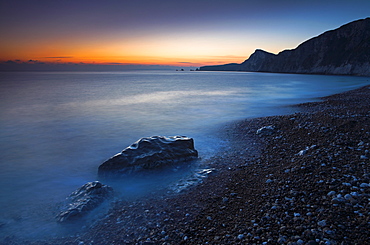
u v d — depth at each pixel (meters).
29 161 8.56
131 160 7.43
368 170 5.70
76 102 24.88
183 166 7.80
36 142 10.87
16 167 8.02
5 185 6.74
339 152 7.18
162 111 19.02
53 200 5.94
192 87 48.41
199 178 6.92
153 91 39.03
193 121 15.05
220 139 10.89
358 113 13.29
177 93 35.19
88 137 11.66
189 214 5.04
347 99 22.05
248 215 4.66
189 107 21.11
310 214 4.26
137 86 52.50
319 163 6.51
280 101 24.70
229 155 8.80
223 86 50.12
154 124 14.35
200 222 4.70
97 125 14.22
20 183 6.88
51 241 4.42
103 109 20.20
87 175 7.40
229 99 27.08
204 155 8.86
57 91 38.66
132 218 5.03
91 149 9.88
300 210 4.47
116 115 17.39
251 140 10.50
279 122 12.97
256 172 6.99
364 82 56.31
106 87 48.91
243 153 8.95
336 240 3.50
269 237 3.84
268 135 10.91
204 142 10.50
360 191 4.74
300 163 6.78
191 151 8.41
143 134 12.14
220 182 6.56
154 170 7.30
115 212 5.30
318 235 3.66
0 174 7.47
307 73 149.88
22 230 4.76
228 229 4.31
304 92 34.28
